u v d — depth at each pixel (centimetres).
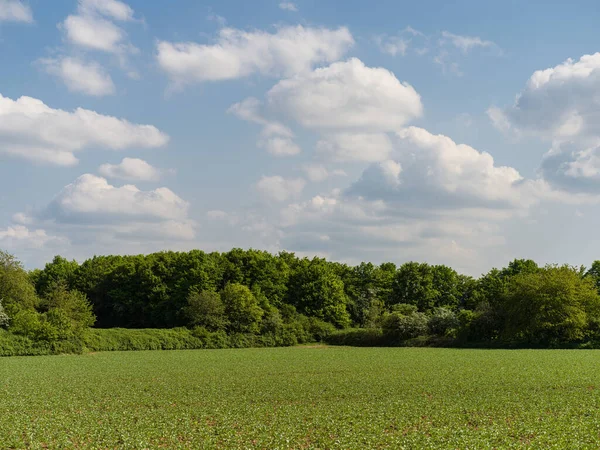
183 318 11831
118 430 2780
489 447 2383
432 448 2372
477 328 9756
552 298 9038
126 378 5075
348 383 4572
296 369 5844
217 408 3397
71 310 9712
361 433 2652
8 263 9888
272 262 13062
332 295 12925
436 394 3916
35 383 4706
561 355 7319
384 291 14588
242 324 10850
